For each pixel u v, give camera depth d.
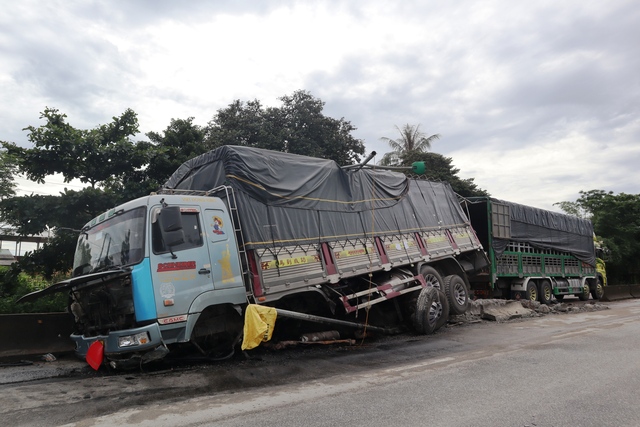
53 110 11.07
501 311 13.99
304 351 8.65
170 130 13.47
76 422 4.55
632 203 32.12
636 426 4.55
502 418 4.73
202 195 7.59
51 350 8.57
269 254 7.79
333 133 23.55
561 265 19.72
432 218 12.19
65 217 10.64
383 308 10.69
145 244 6.46
